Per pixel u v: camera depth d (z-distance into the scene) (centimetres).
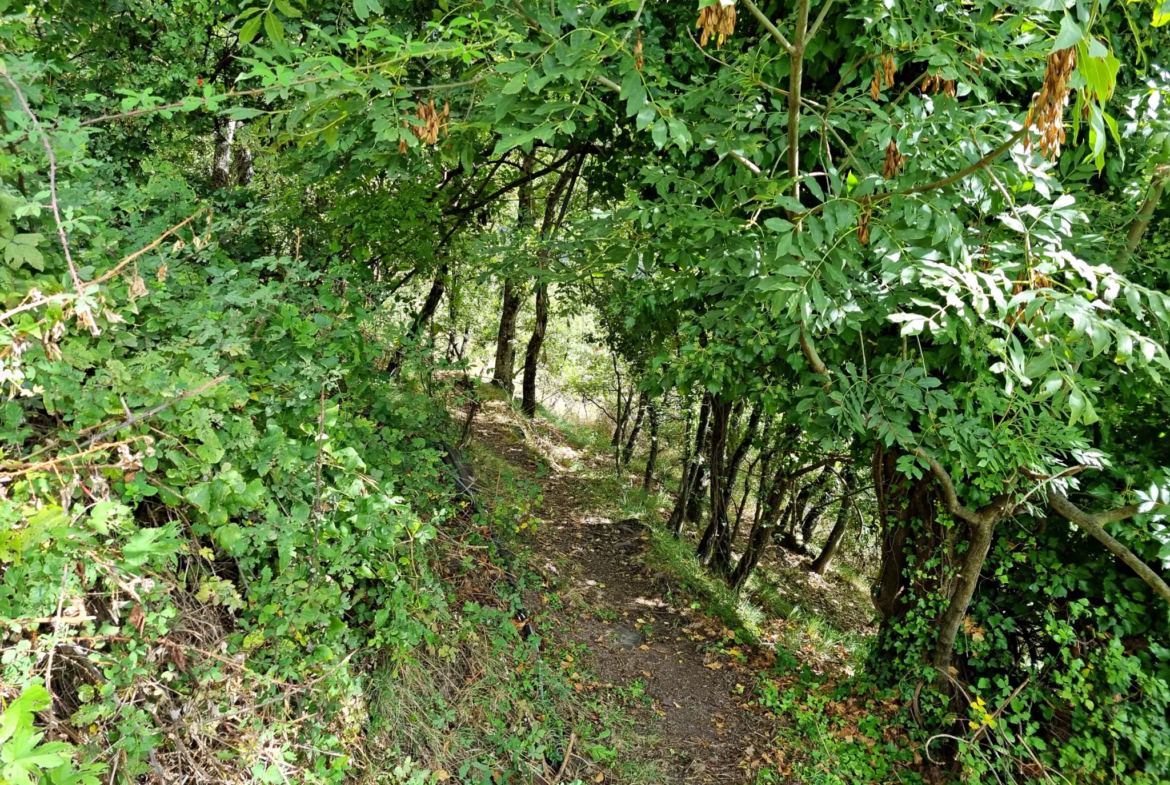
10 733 99
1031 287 201
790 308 232
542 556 662
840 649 721
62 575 192
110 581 200
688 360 425
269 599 293
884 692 488
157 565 221
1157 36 346
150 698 254
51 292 204
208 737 261
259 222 428
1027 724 397
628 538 797
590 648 551
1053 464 369
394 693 366
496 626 477
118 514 200
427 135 248
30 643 198
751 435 812
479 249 491
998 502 403
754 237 316
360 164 452
